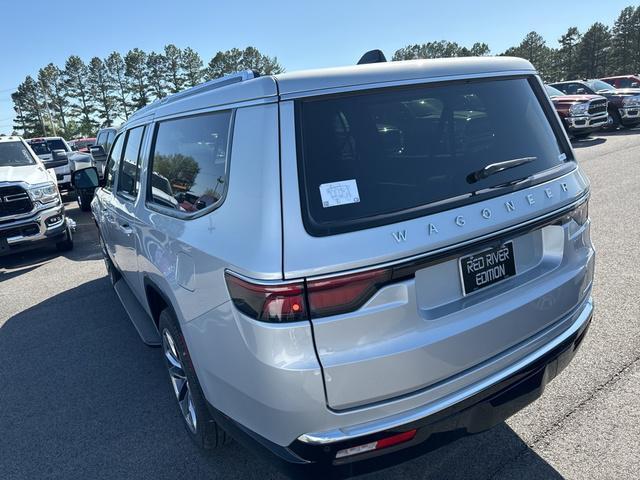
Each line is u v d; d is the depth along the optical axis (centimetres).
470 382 200
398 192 189
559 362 232
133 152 363
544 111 248
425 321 187
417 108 205
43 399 360
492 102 228
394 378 181
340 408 178
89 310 532
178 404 315
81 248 838
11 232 728
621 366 319
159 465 279
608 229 600
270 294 171
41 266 743
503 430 275
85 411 340
